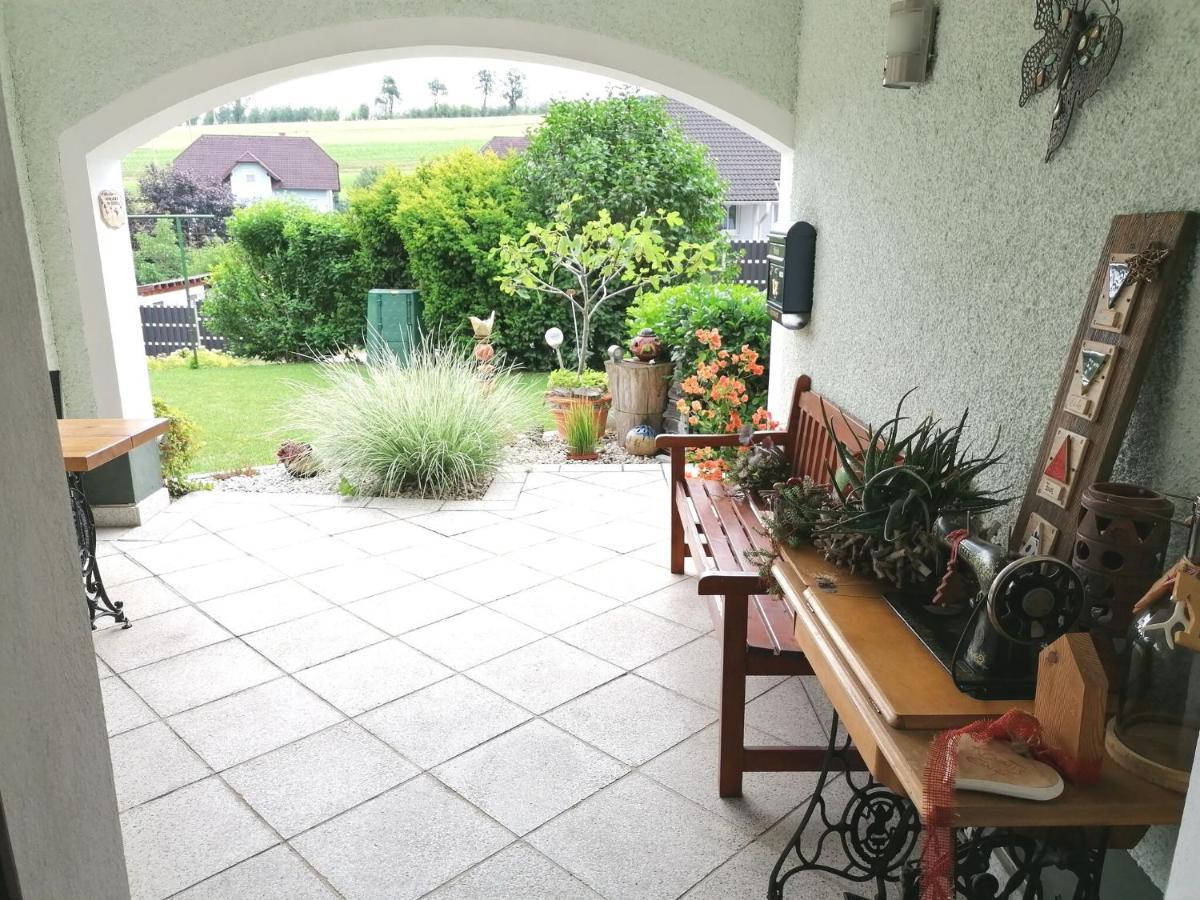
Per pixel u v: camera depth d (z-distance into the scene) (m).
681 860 2.21
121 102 4.38
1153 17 1.59
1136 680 1.29
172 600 3.85
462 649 3.37
